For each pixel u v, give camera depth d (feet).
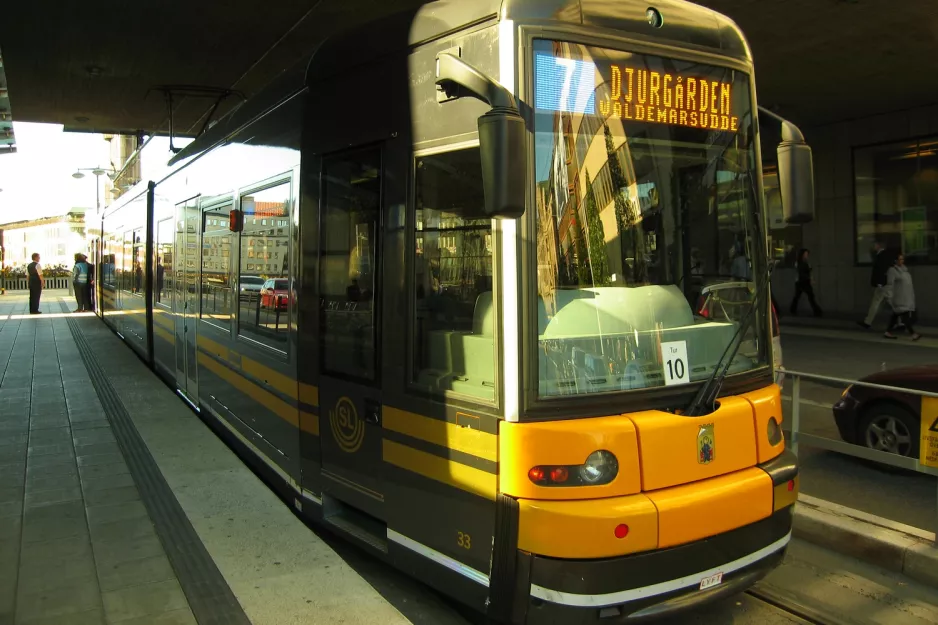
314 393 14.78
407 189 12.02
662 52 11.50
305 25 37.50
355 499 13.46
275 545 13.61
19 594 11.85
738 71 12.44
